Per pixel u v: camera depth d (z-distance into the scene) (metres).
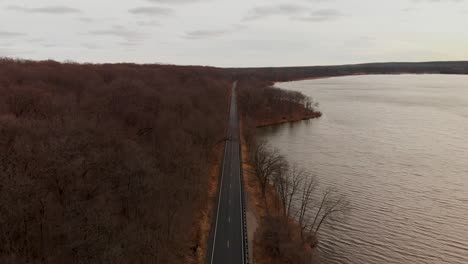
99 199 52.75
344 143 135.88
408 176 100.56
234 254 58.62
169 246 55.12
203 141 104.56
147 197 59.41
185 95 131.12
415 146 130.38
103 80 137.38
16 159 48.38
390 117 187.50
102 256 41.66
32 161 49.12
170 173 74.69
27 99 79.06
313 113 195.62
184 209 66.50
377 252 65.75
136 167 62.72
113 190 57.44
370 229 73.06
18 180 42.66
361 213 79.25
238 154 113.25
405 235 70.94
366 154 121.31
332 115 196.62
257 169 95.94
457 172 103.25
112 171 59.88
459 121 173.88
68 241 42.91
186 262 55.53
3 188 41.19
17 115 71.94
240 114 174.12
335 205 73.19
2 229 38.88
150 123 95.31
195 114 116.56
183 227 62.44
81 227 44.47
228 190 85.00
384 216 77.88
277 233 63.62
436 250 66.31
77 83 119.69
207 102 144.88
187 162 81.69
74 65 156.12
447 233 71.56
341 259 63.72
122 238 47.75
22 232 41.09
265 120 176.88
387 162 112.75
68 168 50.75
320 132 155.75
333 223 75.25
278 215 72.06
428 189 91.75
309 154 121.62
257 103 183.25
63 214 46.19
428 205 83.06
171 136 89.56
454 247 67.06
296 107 197.75
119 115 93.31
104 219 47.44
